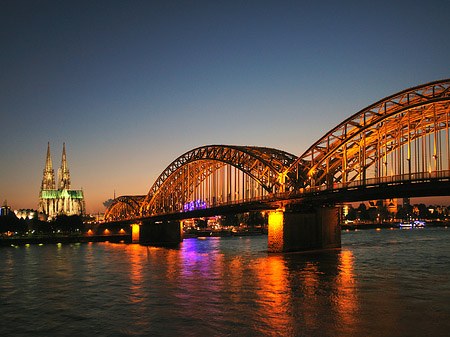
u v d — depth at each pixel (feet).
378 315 142.41
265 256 319.47
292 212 337.93
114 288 204.33
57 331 137.28
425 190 255.09
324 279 207.82
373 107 282.56
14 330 139.44
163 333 130.93
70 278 239.71
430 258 293.43
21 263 323.37
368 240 539.29
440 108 258.98
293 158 392.27
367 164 320.50
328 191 297.33
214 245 529.86
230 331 130.52
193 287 199.72
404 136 293.84
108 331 135.13
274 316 144.15
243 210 397.39
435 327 129.59
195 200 512.22
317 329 129.70
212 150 468.75
